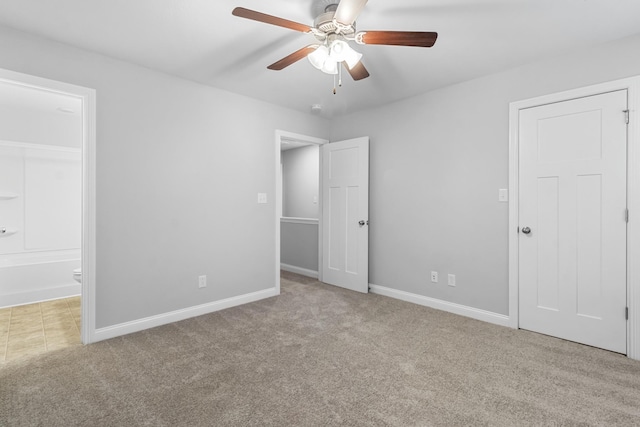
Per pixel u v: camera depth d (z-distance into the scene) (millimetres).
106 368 2070
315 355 2258
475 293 2986
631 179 2201
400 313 3121
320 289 4000
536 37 2211
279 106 3736
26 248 3721
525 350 2324
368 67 2693
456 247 3109
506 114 2770
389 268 3684
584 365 2105
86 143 2406
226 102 3258
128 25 2082
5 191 3598
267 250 3650
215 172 3184
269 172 3652
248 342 2471
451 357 2223
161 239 2828
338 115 4152
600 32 2150
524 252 2688
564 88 2471
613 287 2285
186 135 2971
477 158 2953
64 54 2312
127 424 1538
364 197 3824
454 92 3096
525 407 1672
